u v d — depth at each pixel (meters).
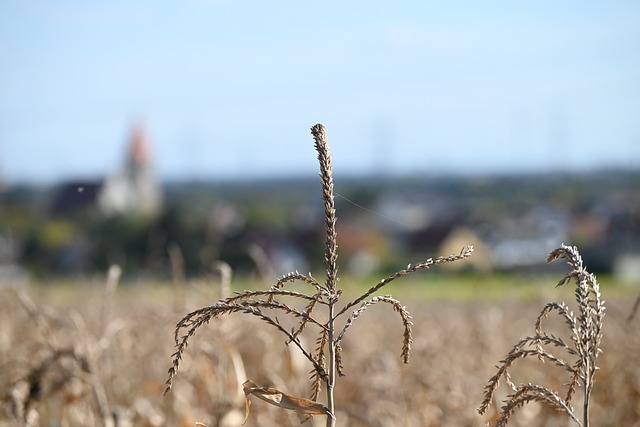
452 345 11.08
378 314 14.98
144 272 16.23
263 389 3.97
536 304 12.24
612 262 42.88
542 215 59.94
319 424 7.07
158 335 8.12
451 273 30.83
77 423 6.94
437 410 8.05
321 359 3.91
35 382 6.04
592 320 3.97
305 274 4.00
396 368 8.87
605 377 7.64
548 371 8.38
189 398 8.28
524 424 7.32
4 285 12.09
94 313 9.98
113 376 8.11
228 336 6.52
